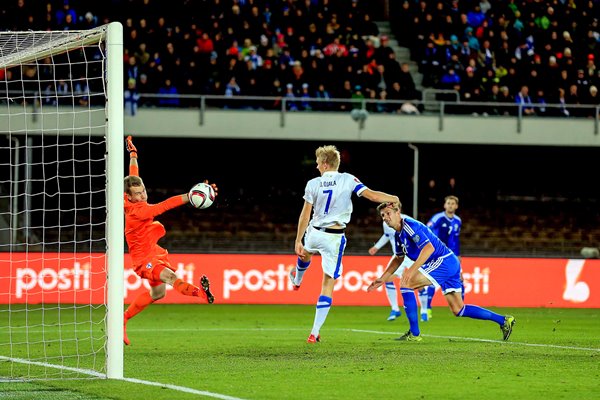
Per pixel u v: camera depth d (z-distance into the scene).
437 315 62.59
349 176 38.34
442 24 98.75
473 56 96.88
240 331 47.97
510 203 98.12
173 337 43.78
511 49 98.50
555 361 32.66
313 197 38.44
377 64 92.94
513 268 73.50
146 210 33.50
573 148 98.62
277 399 23.28
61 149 88.38
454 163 98.62
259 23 94.75
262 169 96.62
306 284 72.94
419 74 98.50
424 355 34.41
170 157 95.56
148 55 89.75
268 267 73.00
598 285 73.81
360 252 88.88
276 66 90.88
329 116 86.88
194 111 85.25
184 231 92.88
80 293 68.75
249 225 94.00
